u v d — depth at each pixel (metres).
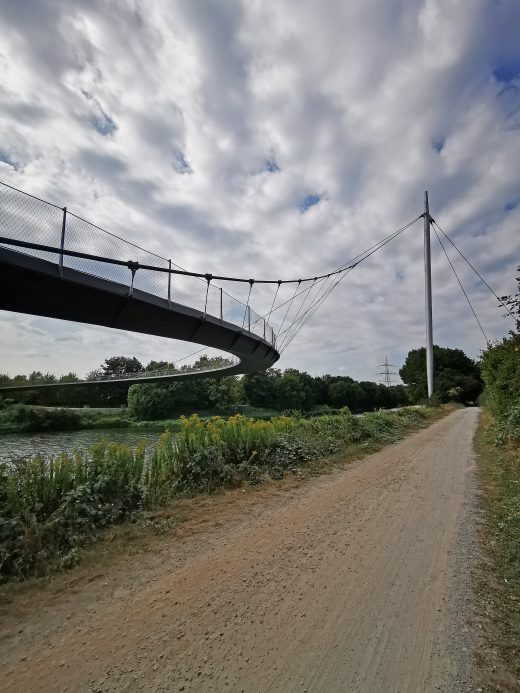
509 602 3.57
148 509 6.07
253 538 5.14
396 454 12.07
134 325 17.52
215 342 23.95
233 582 3.95
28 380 71.81
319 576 4.07
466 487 7.80
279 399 76.06
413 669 2.71
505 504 6.36
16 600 3.62
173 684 2.56
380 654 2.86
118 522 5.52
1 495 4.96
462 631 3.14
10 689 2.53
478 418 26.11
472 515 6.04
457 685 2.56
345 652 2.88
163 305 17.67
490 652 2.89
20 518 4.64
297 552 4.68
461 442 14.62
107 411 61.47
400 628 3.18
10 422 48.28
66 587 3.86
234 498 6.95
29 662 2.79
